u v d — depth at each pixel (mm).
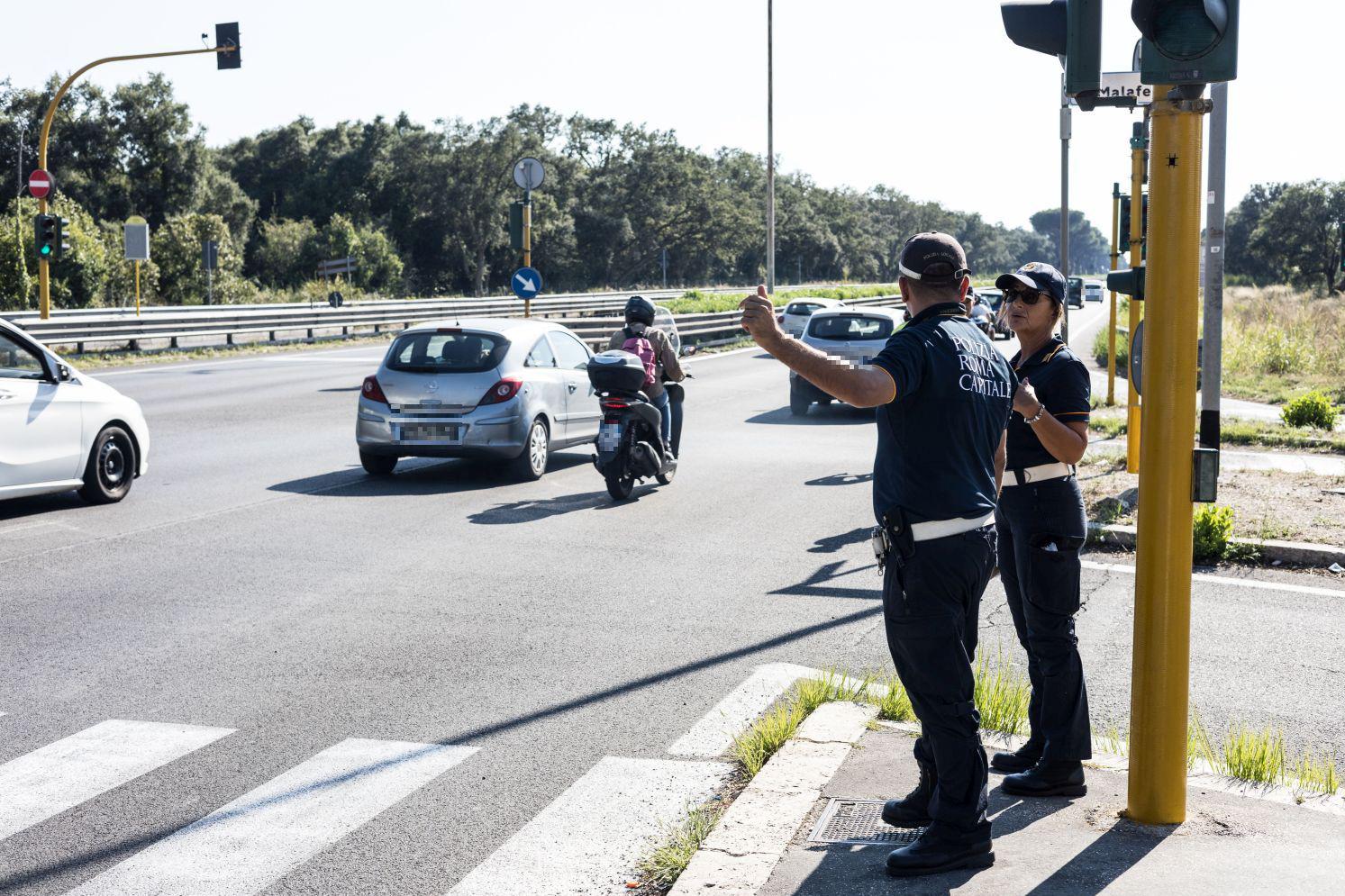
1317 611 7609
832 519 10547
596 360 11375
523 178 22516
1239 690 5988
